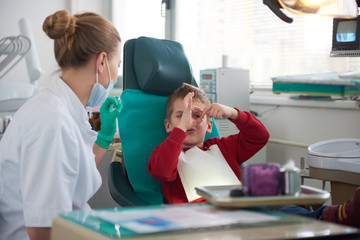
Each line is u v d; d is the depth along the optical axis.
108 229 0.78
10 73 3.29
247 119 1.73
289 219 0.84
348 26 1.97
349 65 2.79
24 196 1.16
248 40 3.42
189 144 1.73
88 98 1.36
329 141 2.08
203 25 3.81
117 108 1.67
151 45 1.90
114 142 2.49
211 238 0.73
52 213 1.13
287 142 2.93
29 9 3.85
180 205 0.96
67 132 1.19
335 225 0.84
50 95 1.26
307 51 3.02
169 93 1.93
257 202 0.87
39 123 1.17
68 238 0.81
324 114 2.75
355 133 2.60
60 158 1.16
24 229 1.28
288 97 2.99
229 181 1.67
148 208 0.93
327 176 1.86
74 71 1.31
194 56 3.92
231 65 3.57
